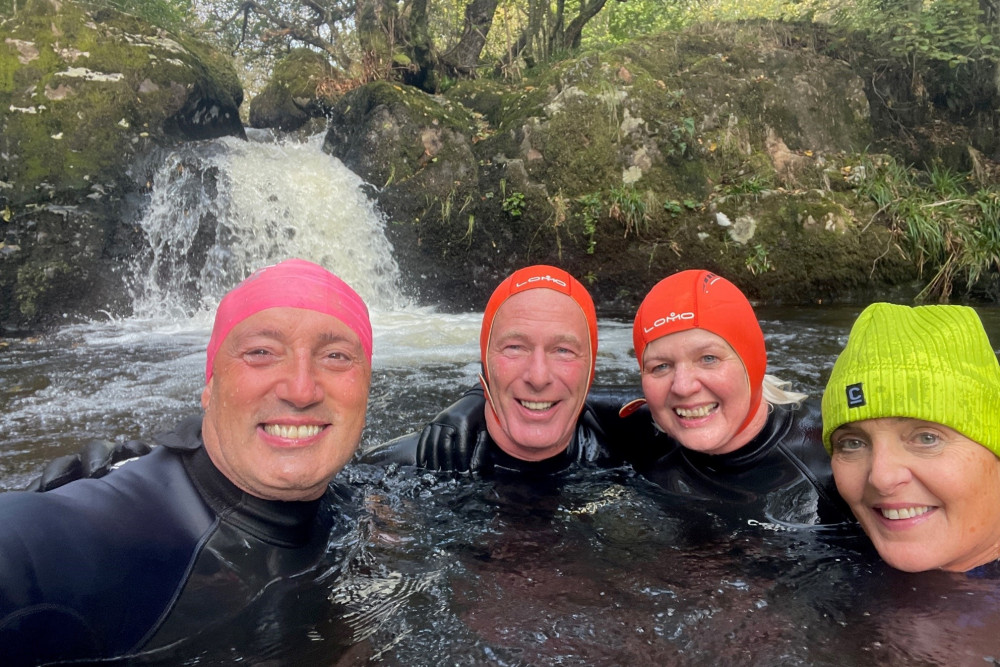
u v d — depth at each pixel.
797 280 2.82
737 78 3.22
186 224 2.69
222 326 0.64
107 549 0.56
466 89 3.43
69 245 2.49
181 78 2.89
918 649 0.56
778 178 3.08
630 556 0.74
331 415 0.64
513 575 0.69
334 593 0.65
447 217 3.01
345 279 2.90
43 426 1.25
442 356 1.83
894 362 0.66
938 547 0.65
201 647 0.57
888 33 3.76
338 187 2.99
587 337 0.93
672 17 5.06
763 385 0.95
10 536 0.53
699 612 0.62
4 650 0.51
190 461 0.65
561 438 0.95
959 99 3.74
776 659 0.55
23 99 2.56
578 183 2.98
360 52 4.34
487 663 0.55
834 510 0.83
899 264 2.86
